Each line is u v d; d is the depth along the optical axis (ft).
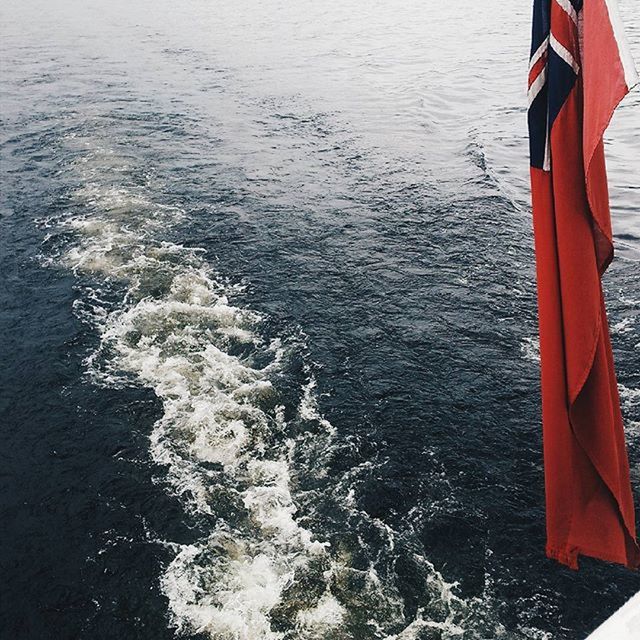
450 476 52.01
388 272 78.38
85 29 221.46
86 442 55.36
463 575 44.62
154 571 45.09
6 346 66.49
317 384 61.36
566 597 43.06
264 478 52.06
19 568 45.52
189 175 106.83
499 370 62.64
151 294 74.69
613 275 76.23
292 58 181.88
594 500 16.69
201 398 59.67
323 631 41.19
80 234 87.97
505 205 93.86
